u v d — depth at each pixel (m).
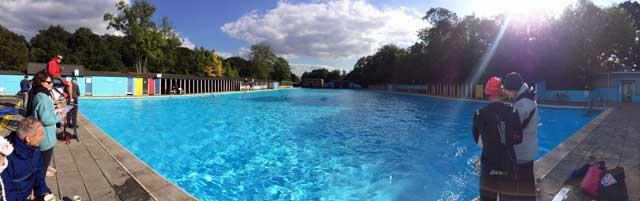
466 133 12.19
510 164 2.62
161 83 29.66
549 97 26.23
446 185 6.18
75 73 22.80
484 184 2.78
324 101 30.42
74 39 56.44
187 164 7.61
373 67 73.75
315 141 10.42
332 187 6.13
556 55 26.20
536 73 27.84
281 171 7.11
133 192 4.04
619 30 26.83
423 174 6.94
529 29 27.33
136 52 41.88
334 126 13.87
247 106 23.52
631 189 4.05
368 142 10.30
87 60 54.50
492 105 2.76
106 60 55.72
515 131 2.62
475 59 33.16
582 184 3.96
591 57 27.09
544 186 4.23
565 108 19.98
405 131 12.63
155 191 4.09
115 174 4.72
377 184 6.25
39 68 26.98
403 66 54.44
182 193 4.05
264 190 5.99
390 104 26.97
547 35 26.47
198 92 35.69
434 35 42.72
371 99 34.31
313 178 6.63
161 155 8.43
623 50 29.41
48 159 3.56
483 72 31.89
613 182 3.65
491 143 2.68
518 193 2.66
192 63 56.78
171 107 20.81
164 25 44.16
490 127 2.69
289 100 31.36
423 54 45.94
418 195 5.67
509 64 28.53
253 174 6.91
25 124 2.63
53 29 57.25
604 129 9.36
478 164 6.88
